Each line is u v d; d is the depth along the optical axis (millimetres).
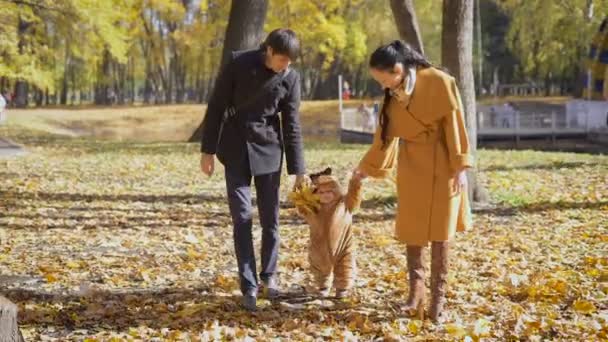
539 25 52969
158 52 67938
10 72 41344
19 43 44094
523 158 21844
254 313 6375
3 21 40625
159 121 63250
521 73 72375
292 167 6668
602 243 9328
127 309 6523
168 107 66812
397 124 6133
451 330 5703
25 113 58688
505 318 6082
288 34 6340
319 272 6742
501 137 39031
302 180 6668
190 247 9453
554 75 71500
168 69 76062
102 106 68812
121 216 11867
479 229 10633
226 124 6555
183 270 8102
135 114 63469
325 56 64562
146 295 7023
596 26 50875
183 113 65562
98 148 25062
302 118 60688
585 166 19062
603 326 5777
